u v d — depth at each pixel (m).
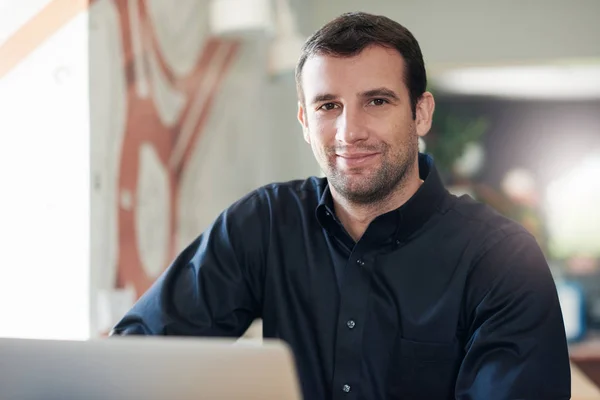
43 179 2.00
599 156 6.66
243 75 3.84
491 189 6.71
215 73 3.41
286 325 1.50
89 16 2.04
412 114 1.41
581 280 6.45
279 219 1.55
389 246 1.45
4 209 1.96
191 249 1.56
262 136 4.19
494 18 4.66
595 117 6.66
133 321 1.50
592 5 4.61
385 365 1.42
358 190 1.38
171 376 0.87
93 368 0.89
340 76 1.34
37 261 1.99
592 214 6.59
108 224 2.19
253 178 4.02
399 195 1.44
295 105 4.49
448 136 6.73
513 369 1.30
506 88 6.45
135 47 2.42
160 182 2.71
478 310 1.37
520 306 1.33
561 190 6.65
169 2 2.80
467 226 1.45
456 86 6.36
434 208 1.46
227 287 1.52
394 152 1.37
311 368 1.47
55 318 2.00
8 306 1.96
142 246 2.51
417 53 1.41
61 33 2.01
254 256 1.54
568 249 6.57
